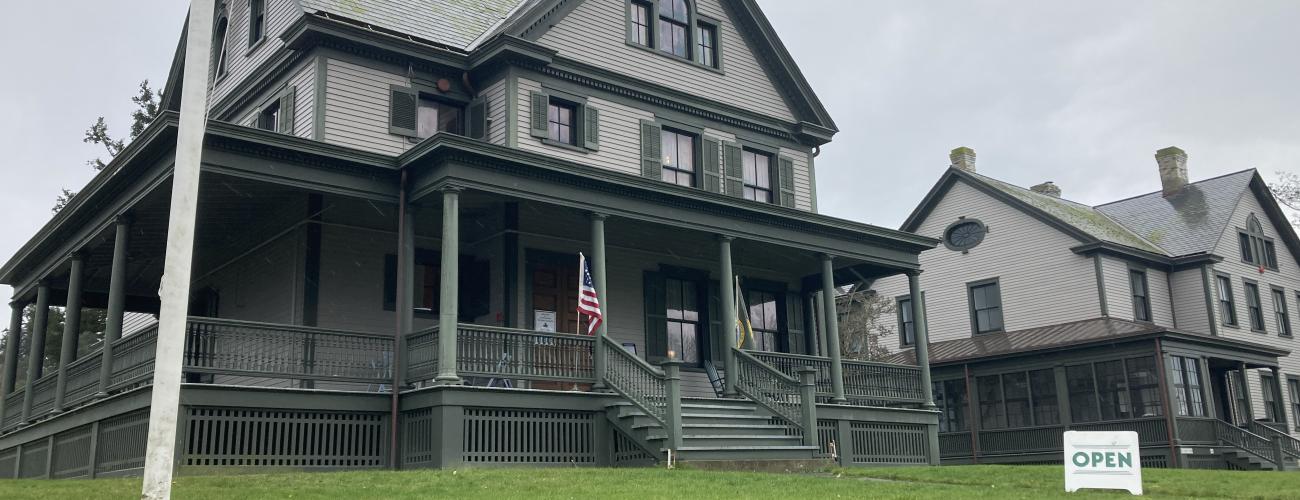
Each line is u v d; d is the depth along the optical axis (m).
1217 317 35.66
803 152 24.81
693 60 22.84
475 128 19.91
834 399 21.05
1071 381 32.66
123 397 15.42
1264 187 39.62
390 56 19.30
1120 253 34.31
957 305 37.44
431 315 19.27
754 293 24.69
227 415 14.73
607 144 20.88
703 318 23.12
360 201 17.73
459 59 19.89
